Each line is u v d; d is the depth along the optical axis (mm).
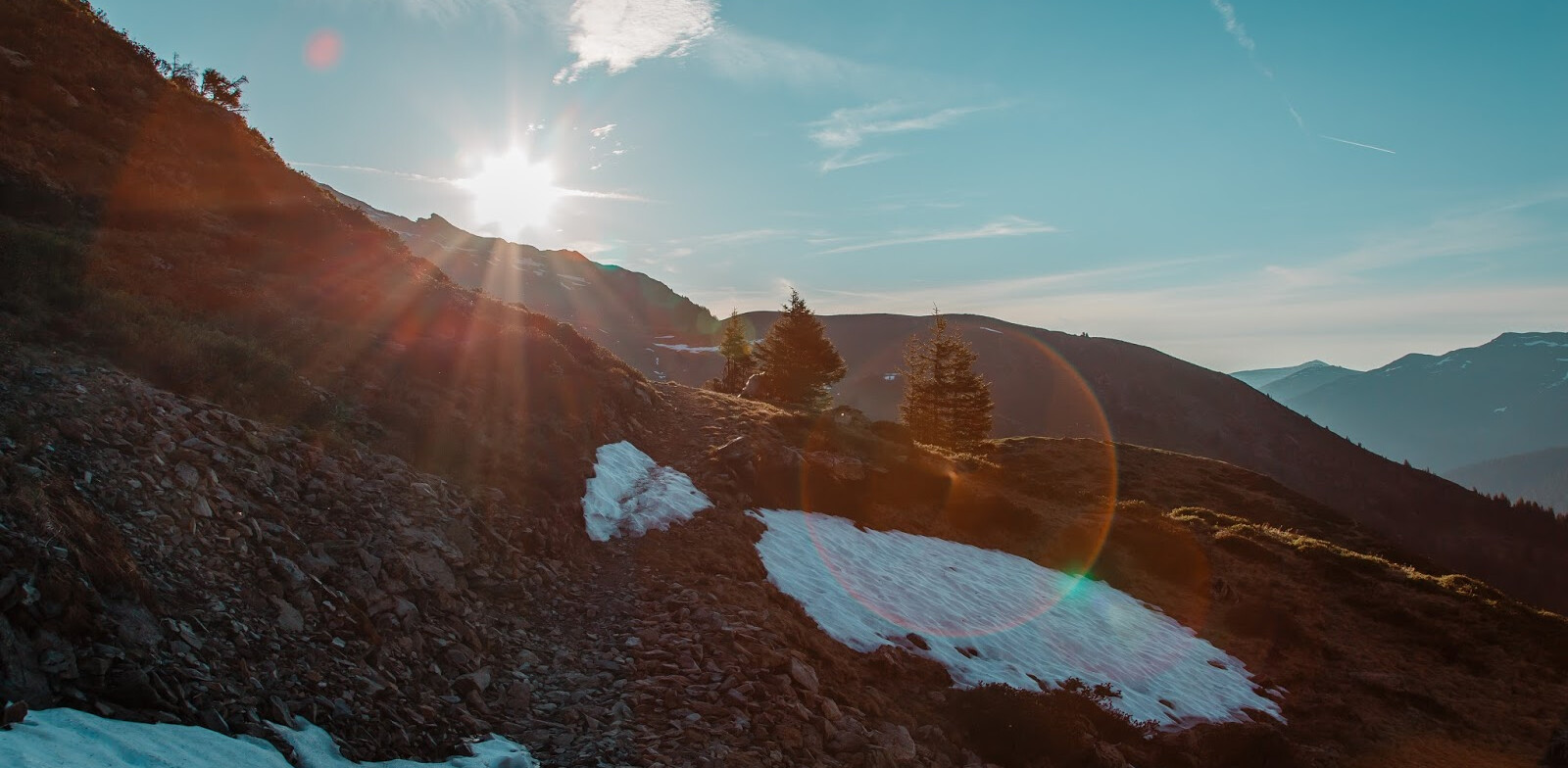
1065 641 22672
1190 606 29875
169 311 18547
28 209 21938
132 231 24094
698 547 19781
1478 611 33562
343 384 19781
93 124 28375
